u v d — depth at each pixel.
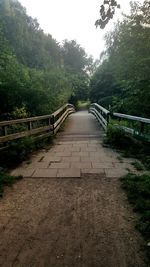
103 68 20.95
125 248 2.15
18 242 2.27
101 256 2.06
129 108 8.02
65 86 16.41
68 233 2.38
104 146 6.09
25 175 4.02
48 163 4.68
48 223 2.56
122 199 3.08
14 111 8.33
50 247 2.19
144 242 2.21
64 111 13.15
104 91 21.03
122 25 7.89
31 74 11.51
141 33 7.14
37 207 2.92
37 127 6.81
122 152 5.46
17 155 4.68
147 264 1.97
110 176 3.89
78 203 3.00
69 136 7.82
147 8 7.00
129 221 2.56
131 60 7.49
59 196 3.21
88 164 4.56
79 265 1.97
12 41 23.77
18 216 2.72
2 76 9.07
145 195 3.05
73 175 3.97
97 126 10.44
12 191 3.40
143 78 7.29
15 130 5.50
